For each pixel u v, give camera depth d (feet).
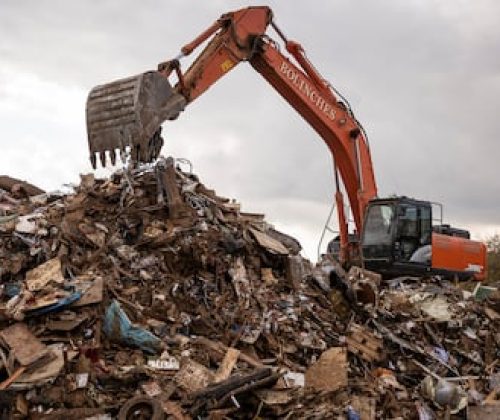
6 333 29.50
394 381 38.99
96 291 31.68
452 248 56.70
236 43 49.32
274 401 31.01
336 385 34.37
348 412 33.01
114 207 38.58
